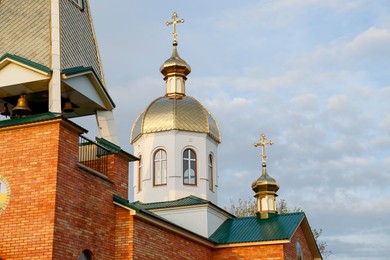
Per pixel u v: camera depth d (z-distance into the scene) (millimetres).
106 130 23422
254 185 34906
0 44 21891
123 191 23109
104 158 22906
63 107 22812
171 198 33188
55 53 21203
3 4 22781
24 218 18969
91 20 24594
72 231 19531
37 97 22641
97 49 24359
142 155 34938
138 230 22562
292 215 33406
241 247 30016
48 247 18391
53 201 18844
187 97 36188
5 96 22406
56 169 19141
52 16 21938
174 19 38406
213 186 34875
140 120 35438
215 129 35656
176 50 37812
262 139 36906
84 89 22359
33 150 19594
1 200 19422
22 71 21062
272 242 29531
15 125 19875
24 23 22172
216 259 30141
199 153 34375
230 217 34344
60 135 19578
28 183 19297
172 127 34156
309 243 34688
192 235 27266
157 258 23812
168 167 33781
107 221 21797
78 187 20250
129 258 21828
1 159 19891
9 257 18734
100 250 21094
